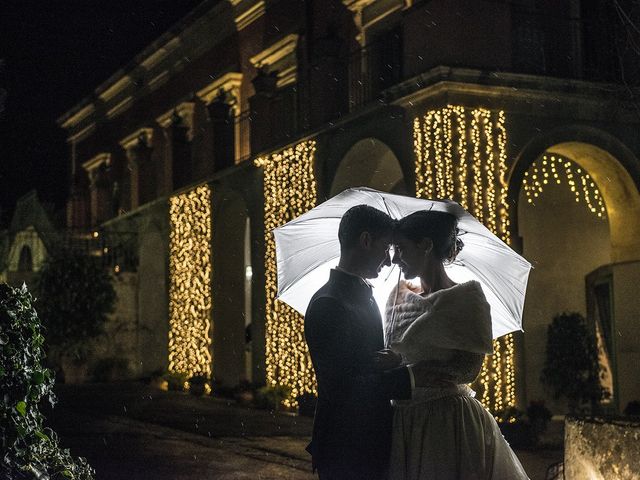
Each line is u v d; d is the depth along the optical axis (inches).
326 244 185.5
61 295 983.0
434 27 530.0
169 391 866.8
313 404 636.1
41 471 203.5
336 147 633.0
